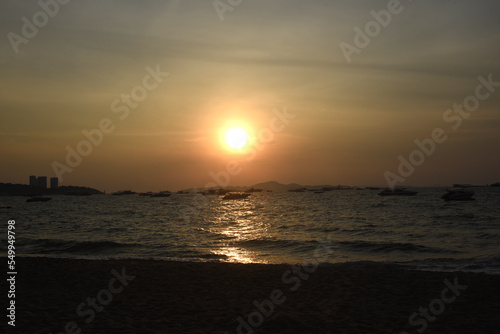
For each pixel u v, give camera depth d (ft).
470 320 34.99
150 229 150.71
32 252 88.53
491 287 46.85
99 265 62.23
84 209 349.00
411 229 137.39
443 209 254.68
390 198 474.49
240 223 178.81
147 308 38.99
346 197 573.74
